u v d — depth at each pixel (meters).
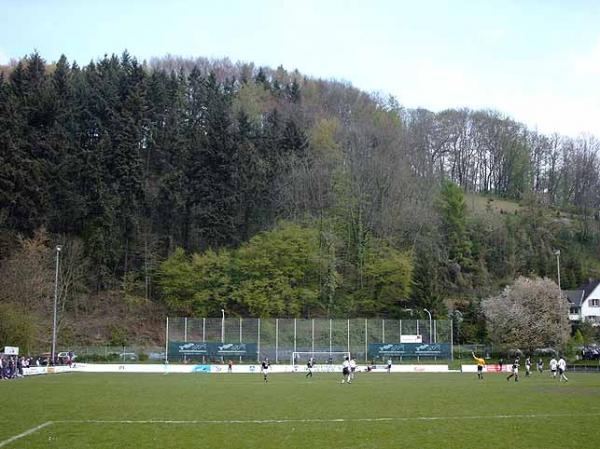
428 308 98.94
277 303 94.06
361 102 160.88
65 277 93.06
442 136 174.38
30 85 107.06
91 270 99.44
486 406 31.25
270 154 117.94
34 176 95.62
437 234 114.88
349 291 102.12
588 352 86.81
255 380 54.75
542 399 35.34
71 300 95.06
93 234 98.12
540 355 90.81
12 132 96.56
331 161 117.19
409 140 139.50
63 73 114.38
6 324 71.06
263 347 81.38
